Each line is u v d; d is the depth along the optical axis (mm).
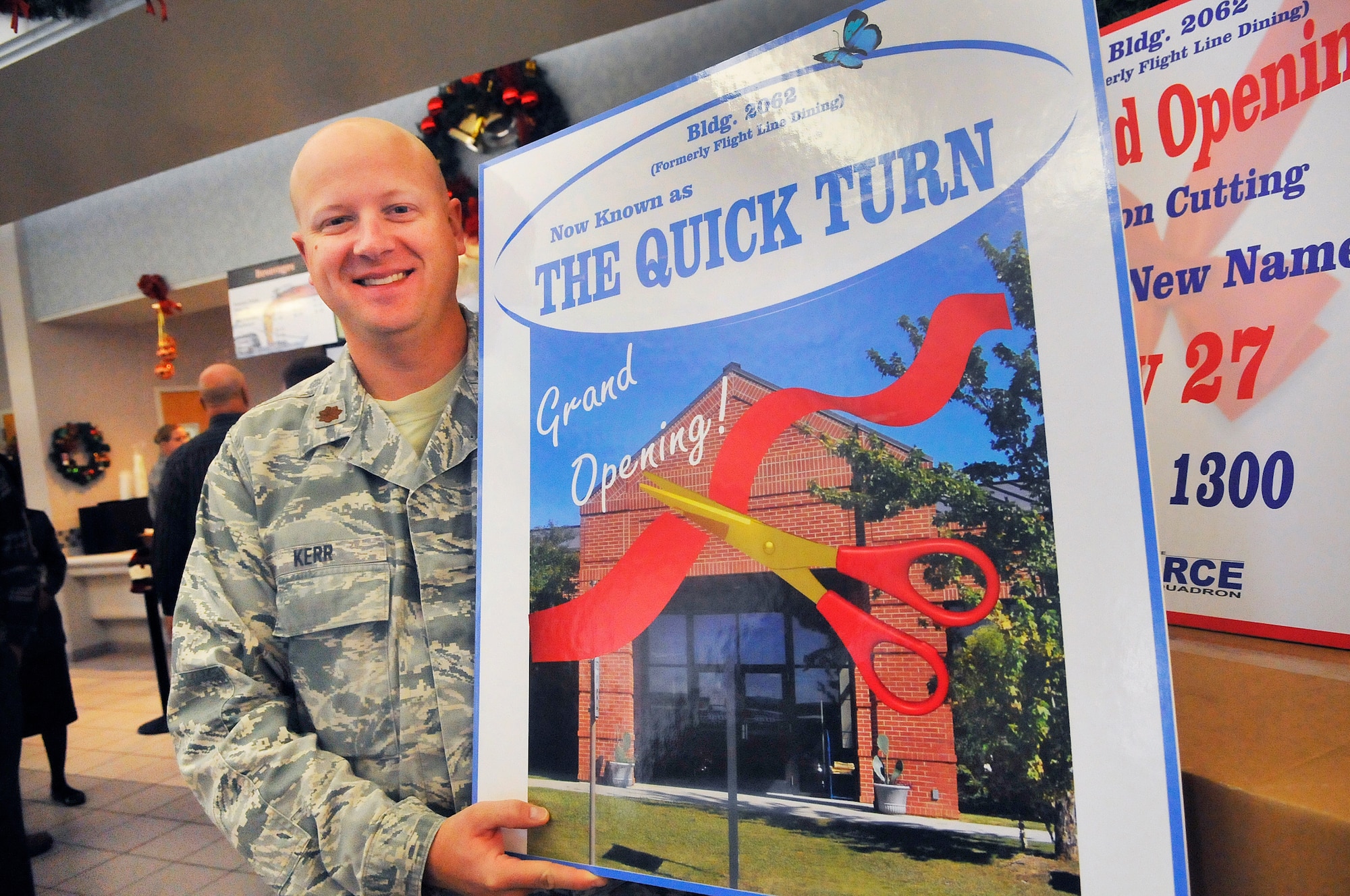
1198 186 651
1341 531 588
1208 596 657
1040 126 495
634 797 580
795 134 577
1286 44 601
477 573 672
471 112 3629
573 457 643
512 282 694
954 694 486
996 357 495
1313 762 469
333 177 725
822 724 524
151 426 6805
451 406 795
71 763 3529
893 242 536
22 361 6090
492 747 642
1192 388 659
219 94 3289
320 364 2607
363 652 752
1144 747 437
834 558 532
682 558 586
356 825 649
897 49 541
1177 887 421
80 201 5688
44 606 2969
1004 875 461
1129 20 689
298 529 784
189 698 745
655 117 634
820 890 509
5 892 1810
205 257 5238
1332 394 587
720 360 592
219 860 2543
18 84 3045
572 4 2861
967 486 496
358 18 2826
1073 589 462
